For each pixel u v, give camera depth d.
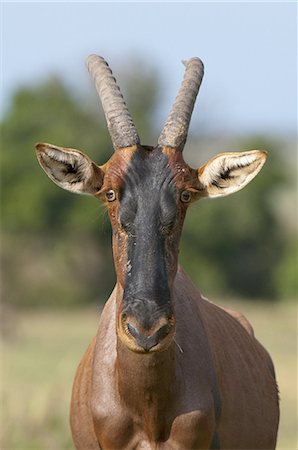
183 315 24.72
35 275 157.62
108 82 25.02
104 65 25.44
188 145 138.88
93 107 166.12
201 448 24.05
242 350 27.19
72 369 69.81
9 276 155.88
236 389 25.80
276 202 184.88
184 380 23.89
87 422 25.02
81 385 25.39
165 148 23.80
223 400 25.20
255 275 167.62
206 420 23.94
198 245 164.25
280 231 172.25
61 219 160.88
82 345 97.69
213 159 24.47
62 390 50.41
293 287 165.88
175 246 23.00
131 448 24.03
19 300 155.25
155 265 22.27
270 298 168.00
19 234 161.12
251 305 156.12
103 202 24.33
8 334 106.12
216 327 26.31
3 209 162.00
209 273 163.75
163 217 22.80
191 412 23.75
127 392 23.59
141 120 155.62
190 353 24.25
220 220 164.12
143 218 22.75
